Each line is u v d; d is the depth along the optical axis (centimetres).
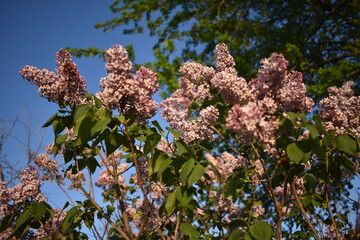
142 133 234
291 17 1053
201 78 357
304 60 928
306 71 992
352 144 226
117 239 297
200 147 261
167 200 218
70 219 251
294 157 198
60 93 259
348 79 888
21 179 293
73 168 283
